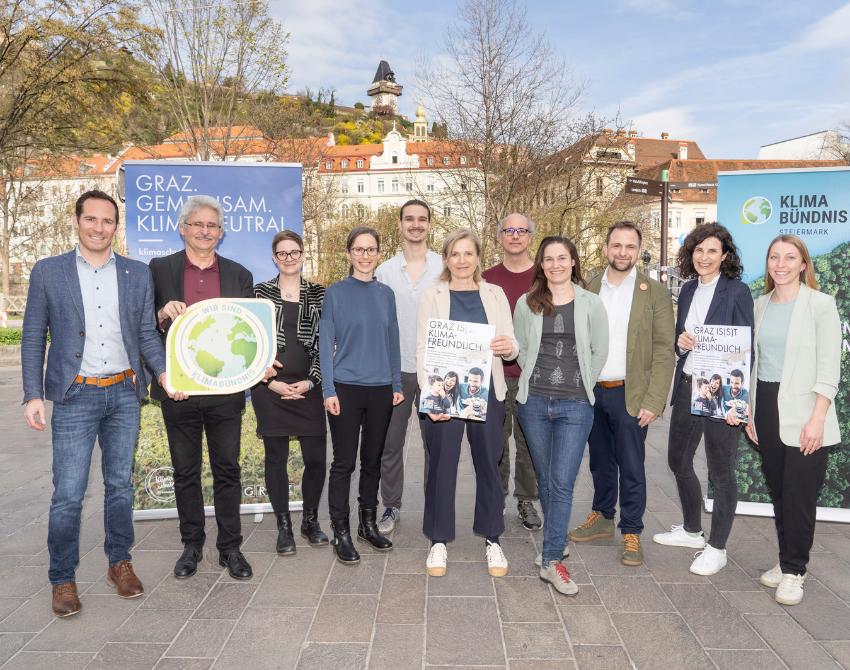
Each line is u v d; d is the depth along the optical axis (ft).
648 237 72.79
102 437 10.55
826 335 10.22
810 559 11.90
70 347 9.76
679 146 216.74
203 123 65.87
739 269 11.41
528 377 10.98
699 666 8.37
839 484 13.80
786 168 13.62
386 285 12.37
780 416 10.44
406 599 10.30
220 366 10.95
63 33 54.08
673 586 10.79
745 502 14.44
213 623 9.53
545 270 10.84
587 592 10.56
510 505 15.28
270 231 13.97
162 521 14.05
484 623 9.50
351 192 250.37
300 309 12.05
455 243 11.22
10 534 13.50
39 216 114.62
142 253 13.48
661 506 15.16
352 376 11.75
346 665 8.37
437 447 11.39
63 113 60.13
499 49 50.88
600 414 12.59
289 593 10.52
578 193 52.80
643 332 11.57
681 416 11.96
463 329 11.01
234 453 11.42
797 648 8.80
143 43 59.11
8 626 9.50
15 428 24.84
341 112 407.03
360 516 12.69
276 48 63.77
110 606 10.11
